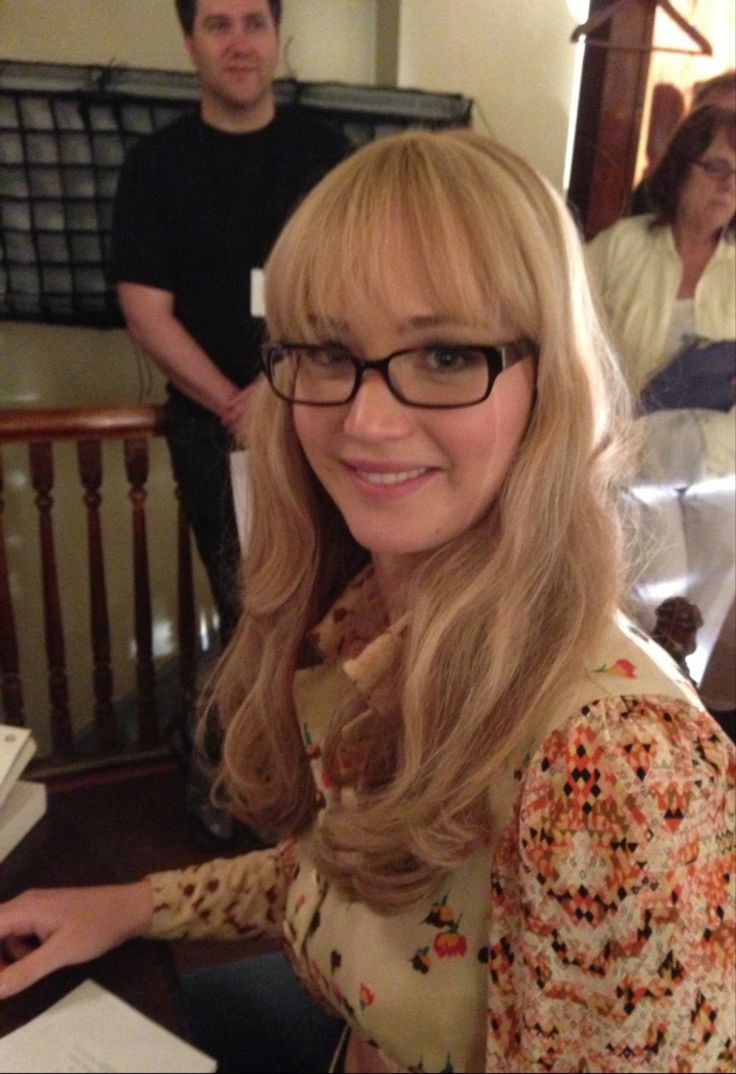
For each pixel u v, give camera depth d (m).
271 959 1.07
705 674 1.67
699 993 0.57
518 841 0.61
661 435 1.62
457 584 0.65
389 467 0.64
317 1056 0.96
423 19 1.78
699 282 1.59
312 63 1.86
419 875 0.67
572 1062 0.62
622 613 0.71
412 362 0.61
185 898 0.87
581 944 0.59
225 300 1.69
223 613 1.73
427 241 0.57
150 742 2.06
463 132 0.63
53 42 1.66
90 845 0.92
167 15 1.70
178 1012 0.72
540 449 0.63
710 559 1.64
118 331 1.90
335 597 0.87
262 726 0.88
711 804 0.57
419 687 0.65
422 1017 0.70
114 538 2.06
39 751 2.06
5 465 1.87
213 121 1.62
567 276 0.61
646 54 1.57
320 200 0.61
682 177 1.57
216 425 1.73
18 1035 0.66
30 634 2.02
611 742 0.58
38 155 1.73
